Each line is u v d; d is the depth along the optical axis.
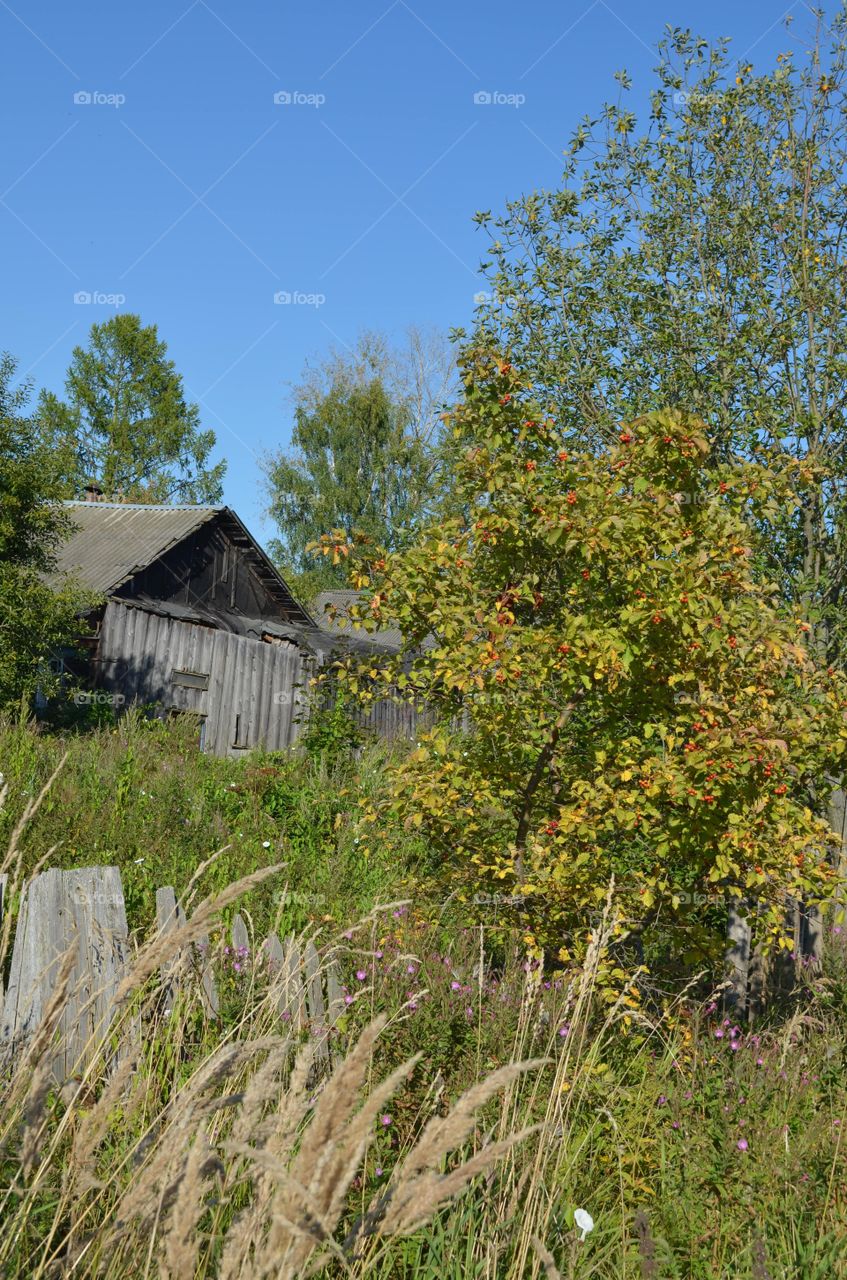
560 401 8.20
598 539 5.13
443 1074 3.93
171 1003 3.49
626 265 8.07
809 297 7.65
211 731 21.36
